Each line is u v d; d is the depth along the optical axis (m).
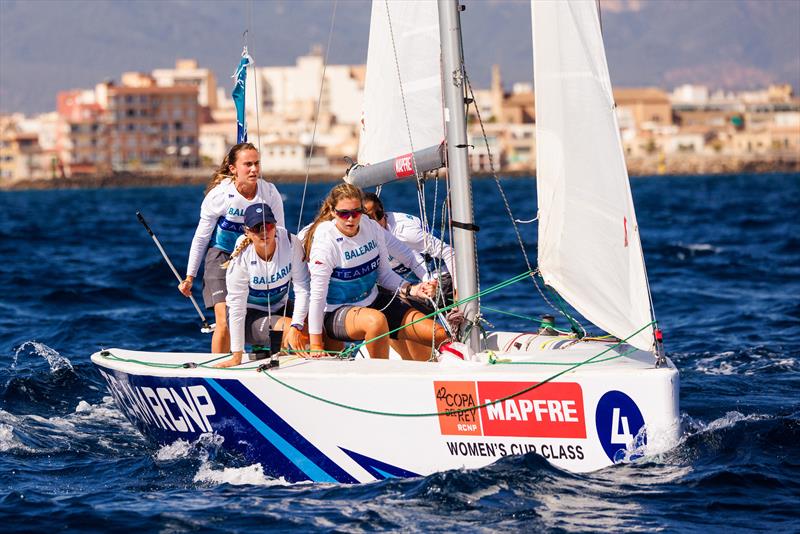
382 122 29.12
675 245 93.94
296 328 26.45
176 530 21.61
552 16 23.73
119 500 23.70
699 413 30.80
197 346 44.53
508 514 21.55
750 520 21.27
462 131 25.12
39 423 31.39
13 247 98.50
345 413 24.39
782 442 26.09
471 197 25.38
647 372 22.86
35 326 49.81
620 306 23.62
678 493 22.59
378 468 24.36
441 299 26.70
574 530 20.75
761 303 55.00
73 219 166.38
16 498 23.83
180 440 26.92
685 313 52.38
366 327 25.86
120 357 28.58
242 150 27.91
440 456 23.92
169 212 197.50
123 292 61.28
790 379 35.78
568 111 23.80
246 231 26.38
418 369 24.41
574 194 23.94
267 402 25.03
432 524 21.27
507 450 23.69
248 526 21.67
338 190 25.83
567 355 24.88
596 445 23.23
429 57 27.59
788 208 167.38
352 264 26.23
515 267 73.88
